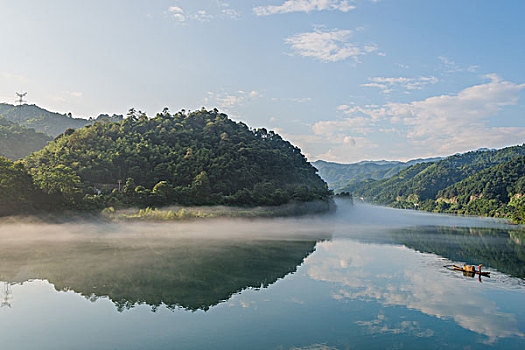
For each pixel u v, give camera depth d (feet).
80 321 115.34
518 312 127.24
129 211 383.24
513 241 351.87
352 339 103.50
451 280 173.06
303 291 152.25
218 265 206.08
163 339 102.32
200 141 602.03
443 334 107.45
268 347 97.86
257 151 631.56
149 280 168.04
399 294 148.56
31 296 140.26
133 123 609.01
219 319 118.52
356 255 247.91
